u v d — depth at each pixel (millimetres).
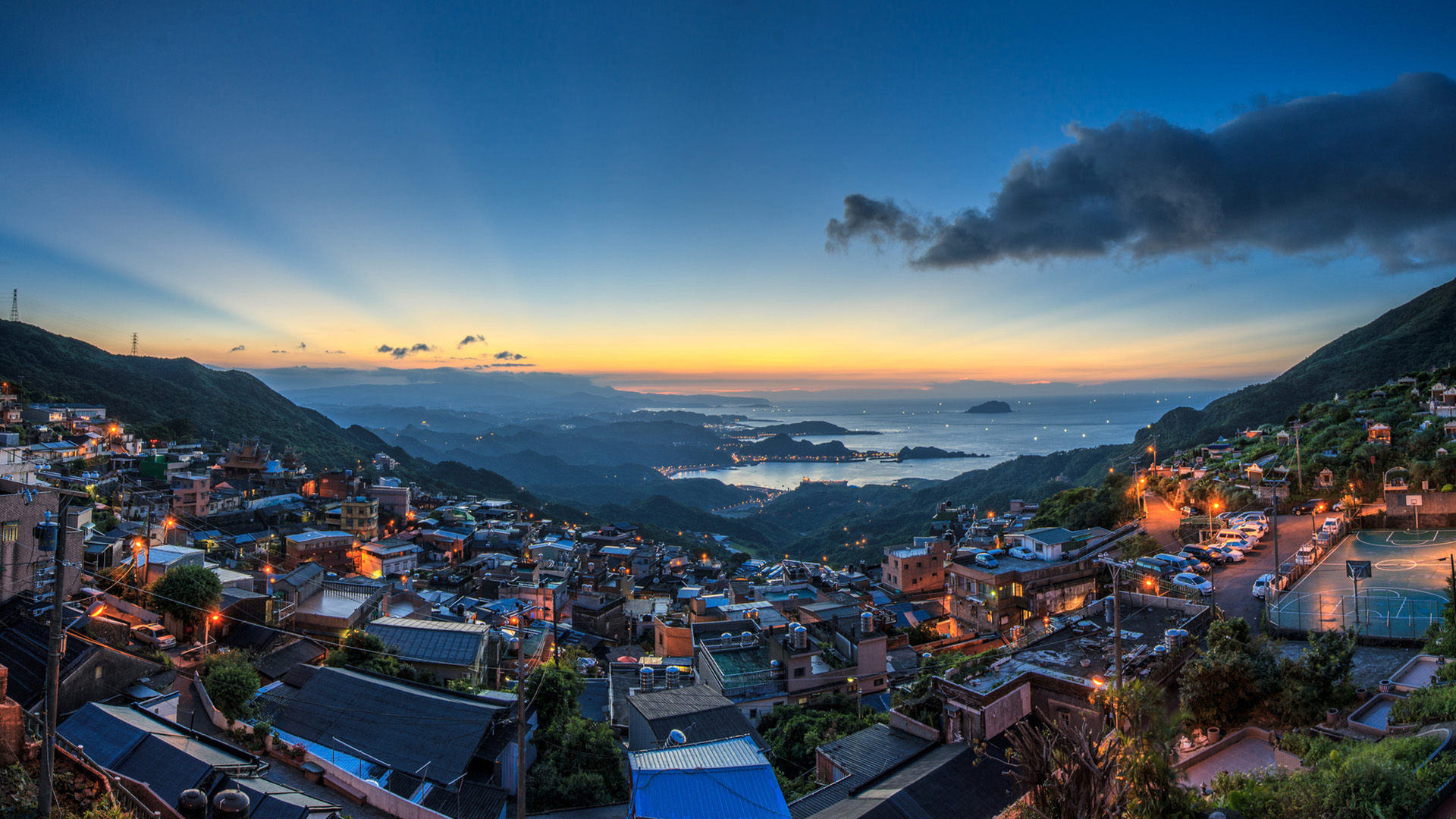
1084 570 60125
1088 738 13828
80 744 21875
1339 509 68375
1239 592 48188
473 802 25453
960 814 21391
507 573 88312
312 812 19812
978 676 28234
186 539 63375
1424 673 30000
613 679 46562
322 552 78125
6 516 32656
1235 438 129875
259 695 30531
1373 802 16609
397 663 36062
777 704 40625
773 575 99250
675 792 21016
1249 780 19578
